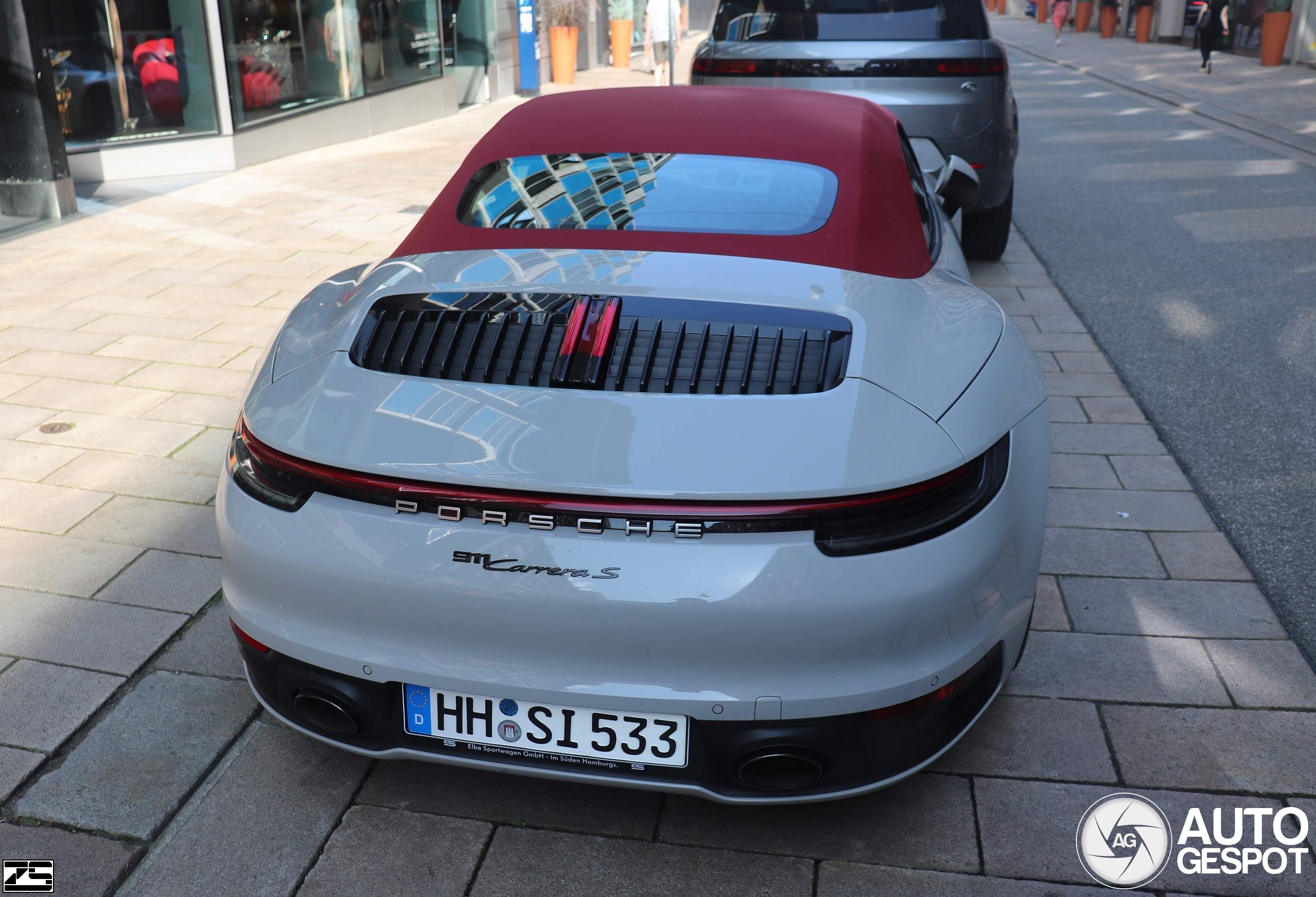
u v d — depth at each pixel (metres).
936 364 2.16
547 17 18.12
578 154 2.87
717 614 1.82
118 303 5.89
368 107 12.47
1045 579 3.21
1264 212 8.27
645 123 2.99
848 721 1.91
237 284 6.30
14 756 2.43
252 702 2.65
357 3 12.21
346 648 1.97
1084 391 4.70
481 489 1.87
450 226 2.66
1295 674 2.75
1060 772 2.42
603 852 2.21
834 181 2.74
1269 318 5.70
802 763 1.94
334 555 1.94
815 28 6.01
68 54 9.19
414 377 2.09
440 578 1.88
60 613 2.99
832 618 1.84
